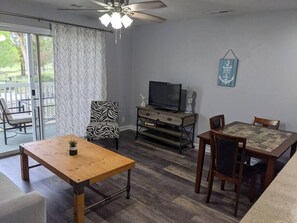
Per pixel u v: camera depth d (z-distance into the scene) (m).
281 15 3.37
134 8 2.41
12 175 3.17
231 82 3.96
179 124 4.21
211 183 2.68
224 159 2.48
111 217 2.39
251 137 2.80
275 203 1.11
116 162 2.58
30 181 3.04
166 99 4.54
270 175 2.31
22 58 4.00
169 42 4.69
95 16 4.37
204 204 2.69
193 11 3.63
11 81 4.23
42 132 4.20
